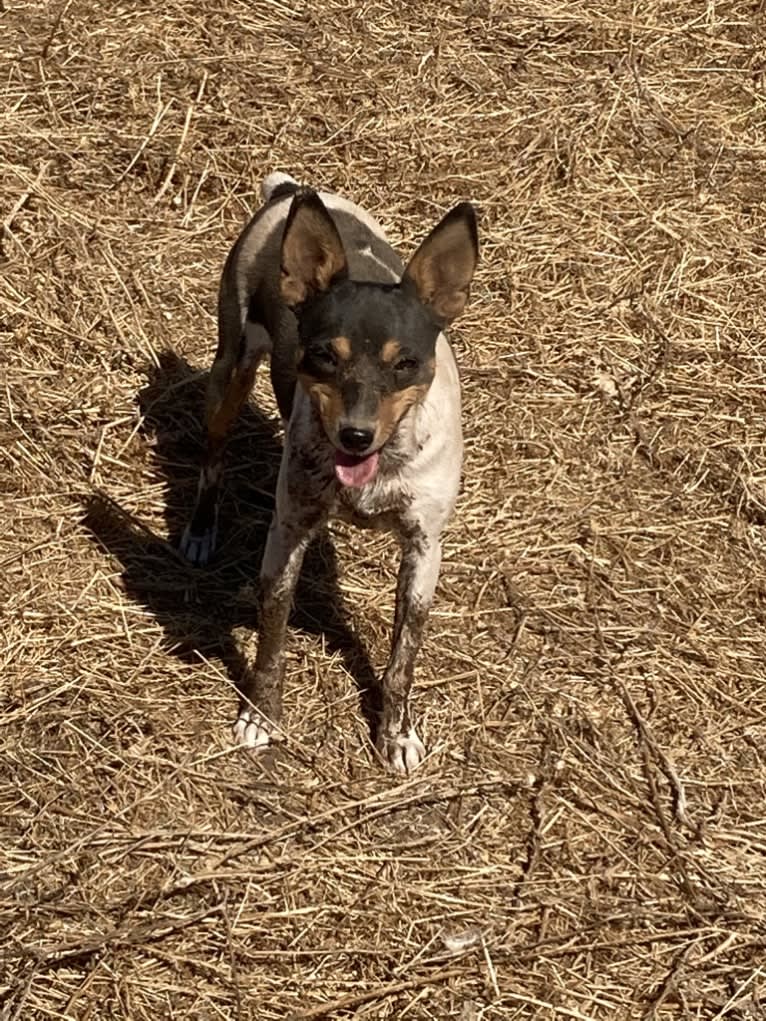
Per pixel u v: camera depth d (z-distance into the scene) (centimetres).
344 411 171
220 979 170
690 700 199
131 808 182
